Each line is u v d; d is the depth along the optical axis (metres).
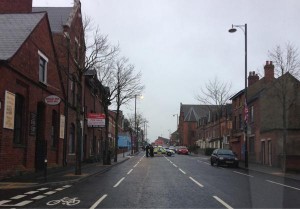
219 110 61.22
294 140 38.06
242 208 12.41
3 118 19.84
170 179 22.44
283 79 30.69
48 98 24.06
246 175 26.69
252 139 46.09
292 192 17.20
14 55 20.72
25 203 13.16
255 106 44.56
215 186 18.88
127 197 14.80
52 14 35.03
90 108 45.16
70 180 20.25
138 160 48.44
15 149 21.89
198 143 105.19
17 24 24.55
